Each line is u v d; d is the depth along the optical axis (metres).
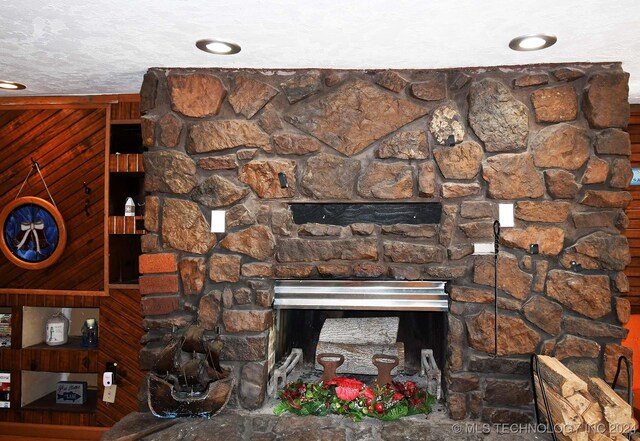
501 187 2.20
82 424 2.82
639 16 1.69
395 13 1.67
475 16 1.70
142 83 2.54
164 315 2.34
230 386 2.23
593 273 2.17
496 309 2.20
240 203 2.31
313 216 2.38
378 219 2.35
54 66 2.32
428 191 2.22
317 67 2.27
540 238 2.18
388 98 2.26
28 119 2.87
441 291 2.34
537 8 1.63
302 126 2.28
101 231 2.83
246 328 2.29
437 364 2.61
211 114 2.31
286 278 2.31
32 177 2.87
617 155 2.16
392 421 2.20
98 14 1.71
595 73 2.17
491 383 2.20
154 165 2.33
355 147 2.26
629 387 1.96
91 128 2.84
